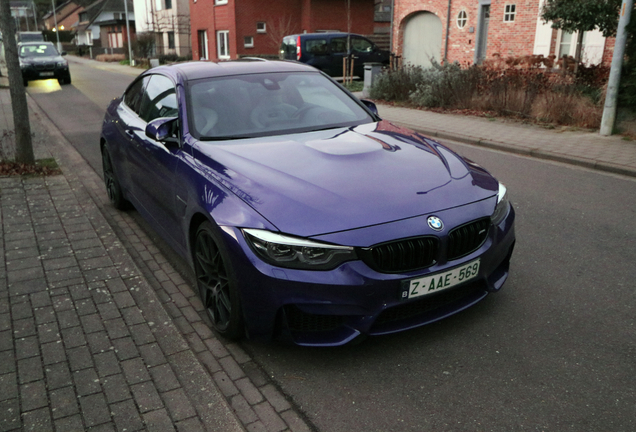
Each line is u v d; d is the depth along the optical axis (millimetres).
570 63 12906
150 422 2533
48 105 15328
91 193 6398
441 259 2889
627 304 3627
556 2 11562
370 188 3004
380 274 2766
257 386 2875
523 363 2996
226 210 2998
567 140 8961
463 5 18656
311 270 2727
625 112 9227
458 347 3162
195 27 34156
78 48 70000
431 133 10141
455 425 2543
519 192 6297
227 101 4086
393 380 2889
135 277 4020
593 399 2688
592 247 4621
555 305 3625
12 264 4262
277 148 3531
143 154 4410
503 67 13758
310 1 28875
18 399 2693
